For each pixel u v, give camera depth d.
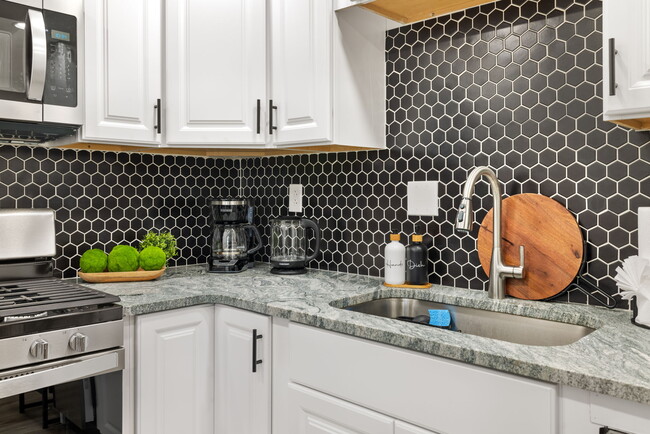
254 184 2.53
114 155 2.16
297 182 2.33
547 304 1.52
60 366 1.34
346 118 1.82
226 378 1.69
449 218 1.82
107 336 1.44
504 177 1.68
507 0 1.67
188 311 1.67
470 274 1.77
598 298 1.48
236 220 2.20
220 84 1.90
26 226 1.84
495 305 1.56
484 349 1.09
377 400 1.27
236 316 1.65
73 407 1.40
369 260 2.05
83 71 1.75
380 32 1.97
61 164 2.01
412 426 1.21
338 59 1.79
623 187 1.44
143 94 1.88
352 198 2.11
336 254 2.17
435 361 1.16
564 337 1.42
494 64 1.70
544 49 1.59
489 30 1.71
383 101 1.99
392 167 1.98
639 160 1.42
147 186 2.27
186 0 1.91
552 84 1.57
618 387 0.90
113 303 1.52
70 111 1.72
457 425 1.13
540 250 1.55
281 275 2.08
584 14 1.51
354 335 1.32
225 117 1.90
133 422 1.55
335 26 1.78
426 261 1.82
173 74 1.90
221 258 2.19
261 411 1.57
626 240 1.44
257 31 1.90
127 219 2.21
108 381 1.49
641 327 1.26
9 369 1.26
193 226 2.44
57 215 2.00
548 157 1.58
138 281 1.94
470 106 1.76
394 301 1.79
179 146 1.92
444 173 1.83
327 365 1.39
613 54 1.18
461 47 1.78
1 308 1.35
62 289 1.64
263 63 1.91
